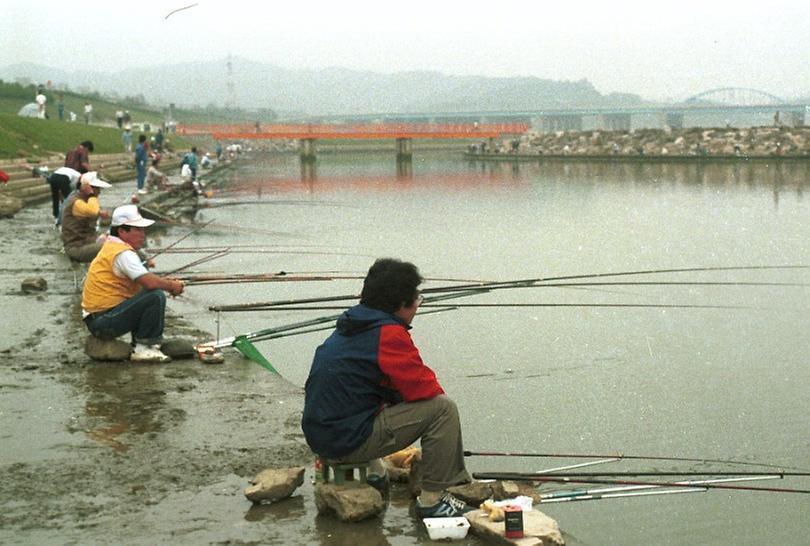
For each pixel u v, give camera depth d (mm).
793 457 8211
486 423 9172
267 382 8586
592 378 10922
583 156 79875
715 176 56750
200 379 8648
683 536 6668
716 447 8477
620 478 7562
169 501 5809
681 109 135375
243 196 40656
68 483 6078
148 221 9258
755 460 8148
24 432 7086
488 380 10750
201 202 32969
